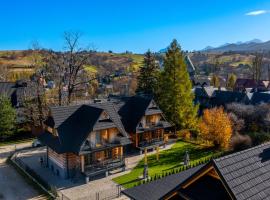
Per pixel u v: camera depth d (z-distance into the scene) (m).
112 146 36.09
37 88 51.53
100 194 30.88
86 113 36.97
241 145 42.84
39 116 51.78
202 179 14.12
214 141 44.47
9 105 50.69
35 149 46.59
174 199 15.39
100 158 36.62
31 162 40.84
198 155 42.34
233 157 13.31
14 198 30.36
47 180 34.81
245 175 12.83
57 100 55.78
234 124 49.34
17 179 35.09
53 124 36.22
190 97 51.06
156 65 67.31
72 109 37.84
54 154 37.12
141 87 67.19
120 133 37.56
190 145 47.03
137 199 21.69
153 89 64.31
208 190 13.38
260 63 121.25
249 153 14.09
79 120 37.09
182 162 39.53
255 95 63.75
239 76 158.12
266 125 49.72
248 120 52.72
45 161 41.03
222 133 43.06
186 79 50.59
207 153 43.06
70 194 31.05
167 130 52.16
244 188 12.23
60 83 51.94
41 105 52.06
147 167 34.66
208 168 12.99
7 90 62.97
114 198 30.09
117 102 46.00
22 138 52.59
